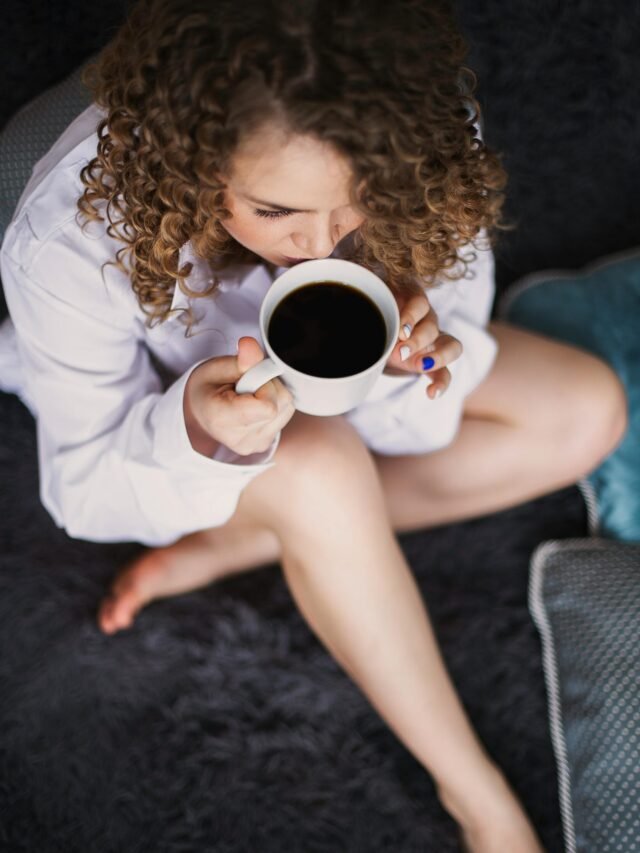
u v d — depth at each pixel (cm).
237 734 126
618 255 149
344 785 124
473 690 130
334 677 129
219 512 103
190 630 133
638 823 110
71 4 133
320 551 102
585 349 141
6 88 135
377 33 69
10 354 117
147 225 86
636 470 134
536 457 127
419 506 132
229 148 72
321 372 78
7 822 121
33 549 137
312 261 81
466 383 116
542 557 132
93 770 125
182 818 122
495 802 110
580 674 121
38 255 92
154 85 75
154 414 96
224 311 101
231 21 68
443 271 98
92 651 131
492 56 148
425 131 74
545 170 153
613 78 149
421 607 108
